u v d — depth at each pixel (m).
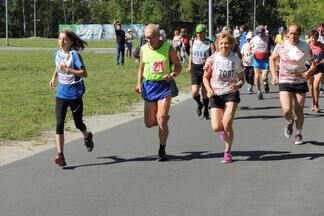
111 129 9.38
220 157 7.12
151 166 6.63
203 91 10.39
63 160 6.58
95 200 5.23
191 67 10.57
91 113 11.22
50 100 12.98
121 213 4.83
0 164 6.80
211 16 19.98
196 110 11.11
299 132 7.97
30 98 13.30
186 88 16.58
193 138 8.48
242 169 6.45
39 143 8.23
